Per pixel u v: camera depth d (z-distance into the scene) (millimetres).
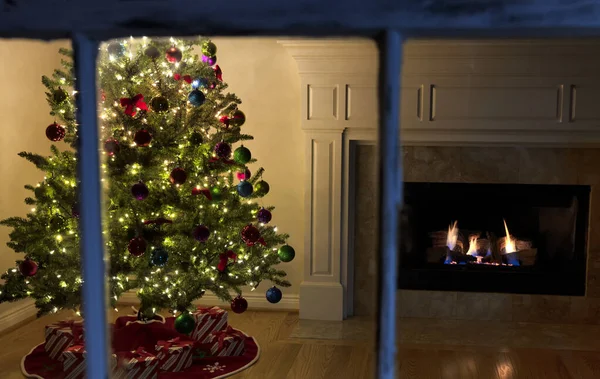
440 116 3600
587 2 285
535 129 3553
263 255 3059
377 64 319
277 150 3938
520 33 300
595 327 3787
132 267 2822
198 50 3840
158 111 2650
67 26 323
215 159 2920
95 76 343
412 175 3877
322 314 3887
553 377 3000
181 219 2854
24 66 3658
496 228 3947
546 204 3818
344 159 3783
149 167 2686
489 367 3121
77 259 2705
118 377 2787
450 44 3459
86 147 346
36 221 2785
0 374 2955
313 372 3055
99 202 356
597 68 3439
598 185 3744
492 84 3537
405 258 3979
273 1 306
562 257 3881
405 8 298
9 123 3529
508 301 3893
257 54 3865
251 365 3139
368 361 3193
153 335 3309
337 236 3828
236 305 3018
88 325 357
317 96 3709
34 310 3846
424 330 3707
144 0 313
